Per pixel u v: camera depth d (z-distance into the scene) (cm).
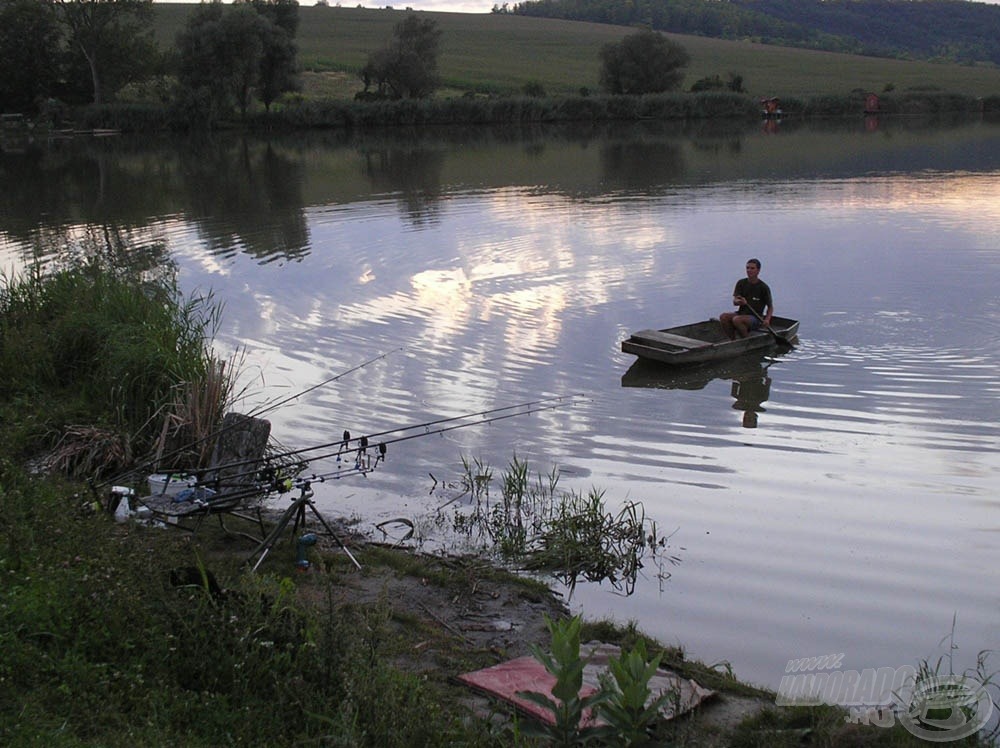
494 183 3856
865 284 1964
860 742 596
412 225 2798
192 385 1105
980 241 2380
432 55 8069
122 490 911
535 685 646
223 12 7412
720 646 741
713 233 2592
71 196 3569
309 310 1806
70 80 7938
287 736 565
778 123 7388
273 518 955
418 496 1027
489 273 2138
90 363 1266
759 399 1317
